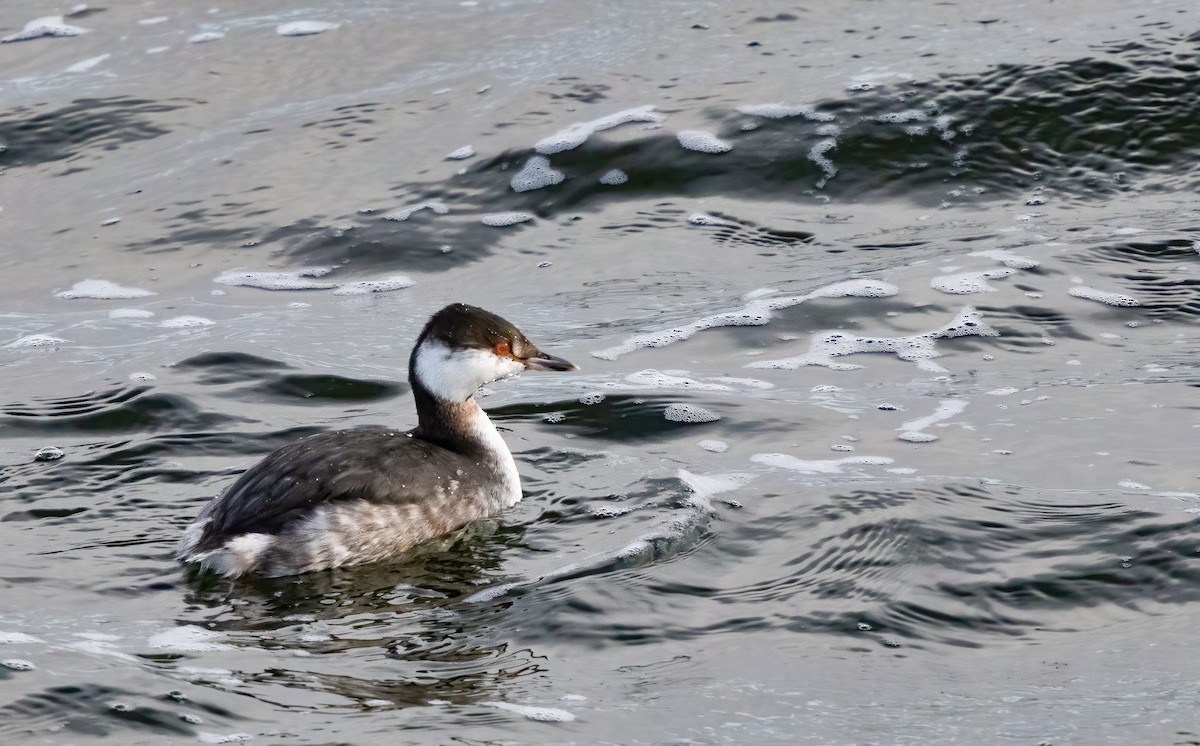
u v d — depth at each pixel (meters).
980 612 8.82
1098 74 18.23
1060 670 8.09
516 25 21.53
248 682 7.98
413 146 18.47
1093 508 10.04
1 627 8.65
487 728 7.45
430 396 11.22
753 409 12.40
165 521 10.54
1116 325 13.92
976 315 14.18
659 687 7.98
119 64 20.95
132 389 13.02
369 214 17.23
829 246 16.16
